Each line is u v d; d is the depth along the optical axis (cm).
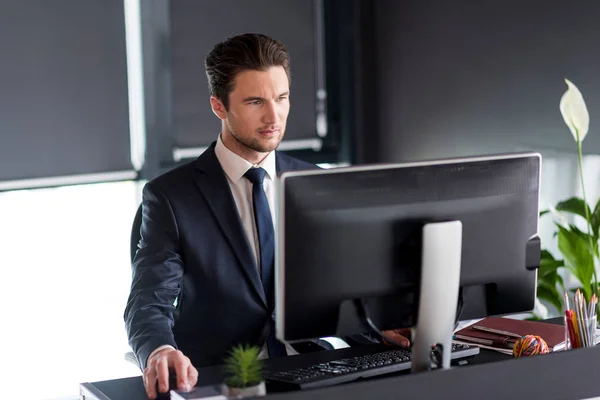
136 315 236
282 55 253
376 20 622
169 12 569
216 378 228
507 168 214
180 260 254
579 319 221
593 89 437
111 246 588
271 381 212
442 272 201
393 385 184
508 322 262
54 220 578
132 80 568
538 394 199
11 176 548
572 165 453
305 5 609
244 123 252
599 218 359
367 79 630
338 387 180
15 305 542
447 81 556
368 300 204
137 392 223
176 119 580
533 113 484
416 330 204
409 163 203
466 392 191
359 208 198
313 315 200
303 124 621
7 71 537
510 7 495
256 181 261
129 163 575
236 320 254
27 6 536
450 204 207
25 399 452
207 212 256
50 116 552
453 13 544
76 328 525
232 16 589
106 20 555
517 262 220
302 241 195
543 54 472
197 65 582
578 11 443
